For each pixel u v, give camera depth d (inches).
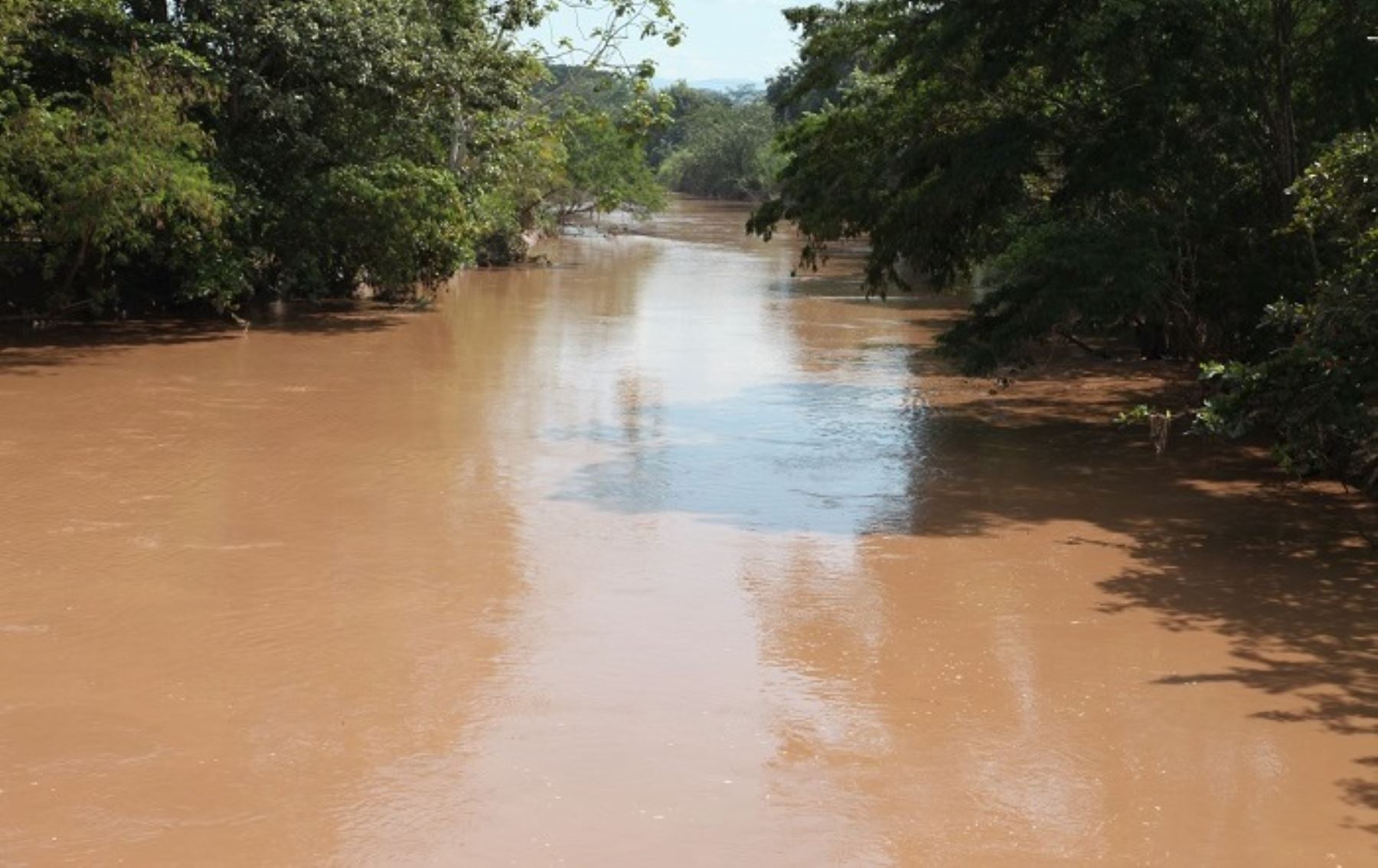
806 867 274.8
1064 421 757.3
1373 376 510.6
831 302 1365.7
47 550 481.7
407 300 1283.2
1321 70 682.2
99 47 995.3
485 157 1349.7
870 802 303.7
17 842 280.5
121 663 379.9
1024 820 296.2
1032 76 752.3
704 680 374.3
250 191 1085.1
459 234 1258.6
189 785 307.4
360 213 1149.7
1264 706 360.2
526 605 434.6
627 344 1046.4
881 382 883.4
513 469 618.5
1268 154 698.2
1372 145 523.2
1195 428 560.4
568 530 521.3
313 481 587.5
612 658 390.6
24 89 936.9
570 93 1624.0
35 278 1083.9
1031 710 356.5
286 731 337.4
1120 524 539.5
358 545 495.5
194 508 541.0
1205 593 454.0
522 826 290.4
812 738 338.0
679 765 321.4
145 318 1103.6
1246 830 291.6
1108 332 1014.4
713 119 4239.7
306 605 430.6
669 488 589.0
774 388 853.8
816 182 874.1
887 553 496.1
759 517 543.5
